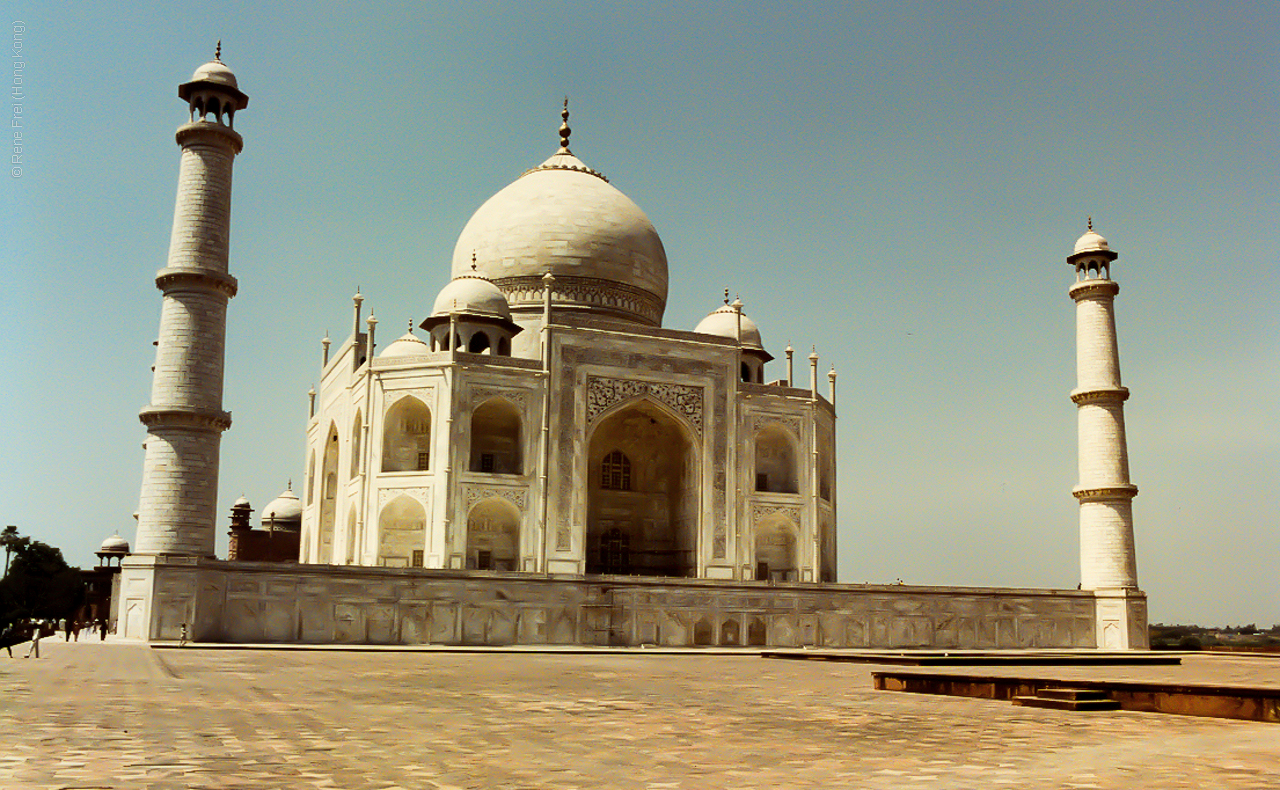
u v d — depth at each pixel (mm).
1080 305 90062
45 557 118375
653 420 89375
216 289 67938
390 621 65375
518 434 80625
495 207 97375
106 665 39250
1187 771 16344
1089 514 87250
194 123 68938
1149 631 84812
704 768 16406
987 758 17609
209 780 14656
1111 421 87500
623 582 70938
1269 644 95375
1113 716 24672
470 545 79250
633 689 31969
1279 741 20125
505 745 18781
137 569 62438
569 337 81938
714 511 84125
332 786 14406
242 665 41375
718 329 95438
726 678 37781
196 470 65688
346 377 86500
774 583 74875
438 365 78312
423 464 82000
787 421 88562
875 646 77188
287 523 117125
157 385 66375
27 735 18859
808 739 19953
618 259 95125
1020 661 51469
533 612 68625
